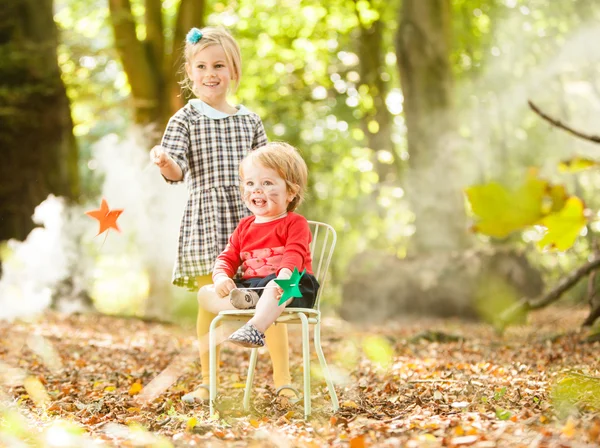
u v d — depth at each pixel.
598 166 1.40
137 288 22.45
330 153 22.44
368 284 14.23
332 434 2.93
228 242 3.92
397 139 21.00
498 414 3.07
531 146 17.69
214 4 18.36
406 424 3.03
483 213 0.97
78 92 17.19
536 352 6.23
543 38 17.80
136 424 3.11
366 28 18.64
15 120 11.59
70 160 12.38
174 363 5.52
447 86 13.88
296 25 19.52
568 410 2.89
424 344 7.43
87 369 5.40
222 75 4.26
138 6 17.47
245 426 3.17
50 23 12.38
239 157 4.23
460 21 18.25
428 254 14.12
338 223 23.09
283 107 20.05
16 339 6.77
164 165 3.91
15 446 2.67
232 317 3.47
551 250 1.01
